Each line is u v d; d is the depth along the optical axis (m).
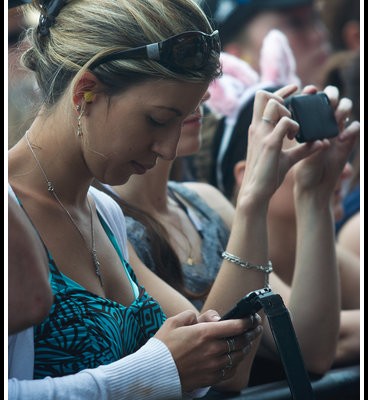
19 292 3.66
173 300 5.63
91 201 5.09
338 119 6.35
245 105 7.74
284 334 4.21
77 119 4.55
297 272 6.53
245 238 5.71
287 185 7.16
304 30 12.22
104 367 4.19
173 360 4.34
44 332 4.26
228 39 11.89
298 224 6.58
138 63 4.42
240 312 4.41
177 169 7.25
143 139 4.53
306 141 6.02
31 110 4.78
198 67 4.47
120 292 4.90
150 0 4.53
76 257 4.67
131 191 6.08
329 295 6.48
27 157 4.68
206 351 4.39
